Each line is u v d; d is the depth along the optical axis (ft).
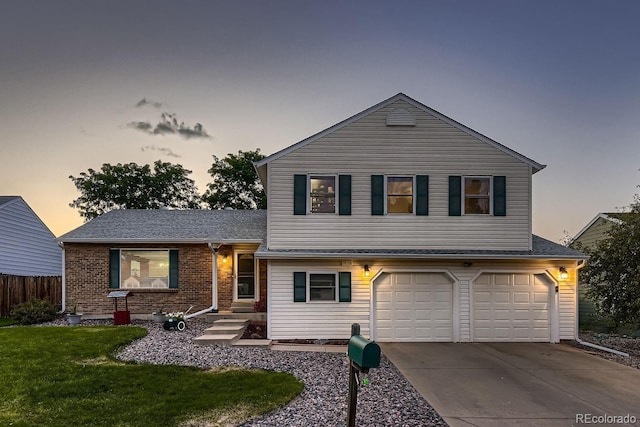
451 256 40.14
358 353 15.67
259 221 59.21
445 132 42.96
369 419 19.61
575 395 24.26
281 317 40.42
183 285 51.60
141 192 111.04
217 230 54.44
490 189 42.73
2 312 54.65
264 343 37.04
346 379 26.21
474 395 23.98
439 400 22.99
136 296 51.34
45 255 80.64
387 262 41.24
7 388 22.72
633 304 38.40
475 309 41.52
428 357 34.19
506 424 19.61
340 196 42.14
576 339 41.45
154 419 18.80
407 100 43.11
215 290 50.14
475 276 41.45
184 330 42.29
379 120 42.88
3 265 66.95
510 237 42.45
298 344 38.42
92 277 51.26
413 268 41.29
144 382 24.16
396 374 28.53
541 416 20.70
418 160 42.68
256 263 51.47
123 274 51.98
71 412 19.47
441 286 41.73
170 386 23.54
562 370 30.14
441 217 42.42
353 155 42.52
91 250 51.47
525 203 42.75
